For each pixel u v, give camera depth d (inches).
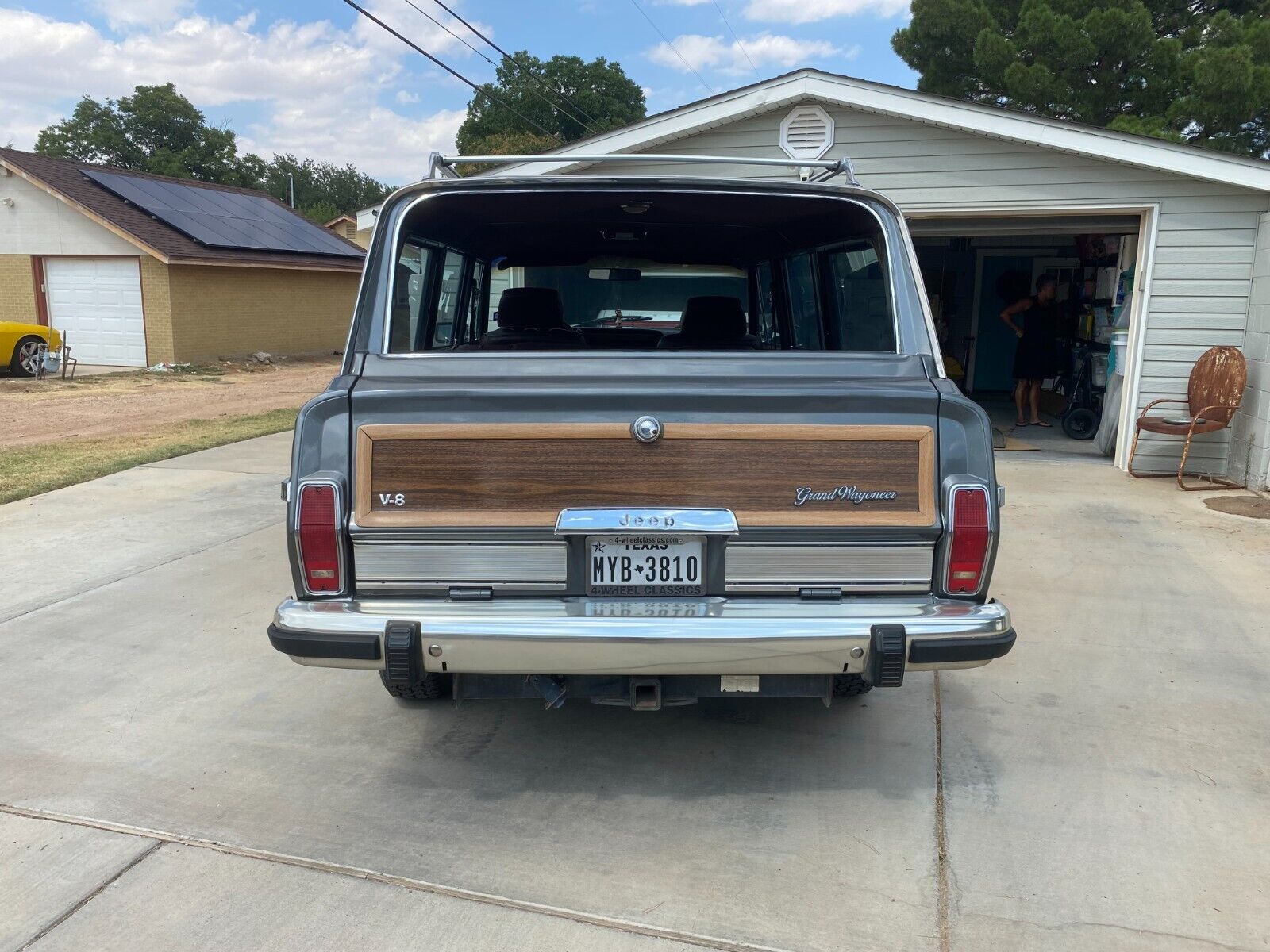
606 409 107.3
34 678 162.6
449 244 165.8
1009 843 114.8
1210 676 163.9
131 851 112.3
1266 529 260.1
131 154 2260.1
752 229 167.6
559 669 105.0
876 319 135.2
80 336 791.1
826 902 103.8
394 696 148.9
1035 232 343.6
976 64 771.4
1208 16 767.7
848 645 104.2
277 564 227.3
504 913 101.7
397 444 108.0
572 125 1931.6
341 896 104.3
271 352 877.8
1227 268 319.0
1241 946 97.1
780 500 107.7
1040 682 161.5
